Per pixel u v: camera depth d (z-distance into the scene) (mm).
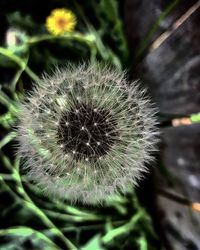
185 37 102
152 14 109
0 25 117
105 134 89
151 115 96
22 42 117
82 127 88
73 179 93
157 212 115
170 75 105
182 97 103
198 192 102
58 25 113
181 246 108
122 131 90
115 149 91
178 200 107
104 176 92
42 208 112
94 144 90
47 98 91
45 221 110
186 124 103
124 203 116
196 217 103
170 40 105
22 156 102
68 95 91
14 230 108
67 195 99
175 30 104
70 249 108
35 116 91
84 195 97
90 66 95
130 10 115
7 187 111
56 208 113
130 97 91
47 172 94
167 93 107
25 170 112
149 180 116
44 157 93
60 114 91
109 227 113
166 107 107
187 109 103
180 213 107
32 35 117
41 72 118
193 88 100
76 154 90
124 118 90
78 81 92
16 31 117
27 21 118
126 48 118
